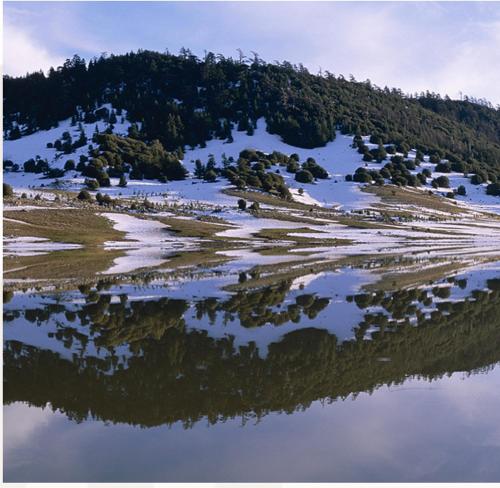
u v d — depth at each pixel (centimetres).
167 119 15850
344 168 13588
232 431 802
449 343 1362
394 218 9550
